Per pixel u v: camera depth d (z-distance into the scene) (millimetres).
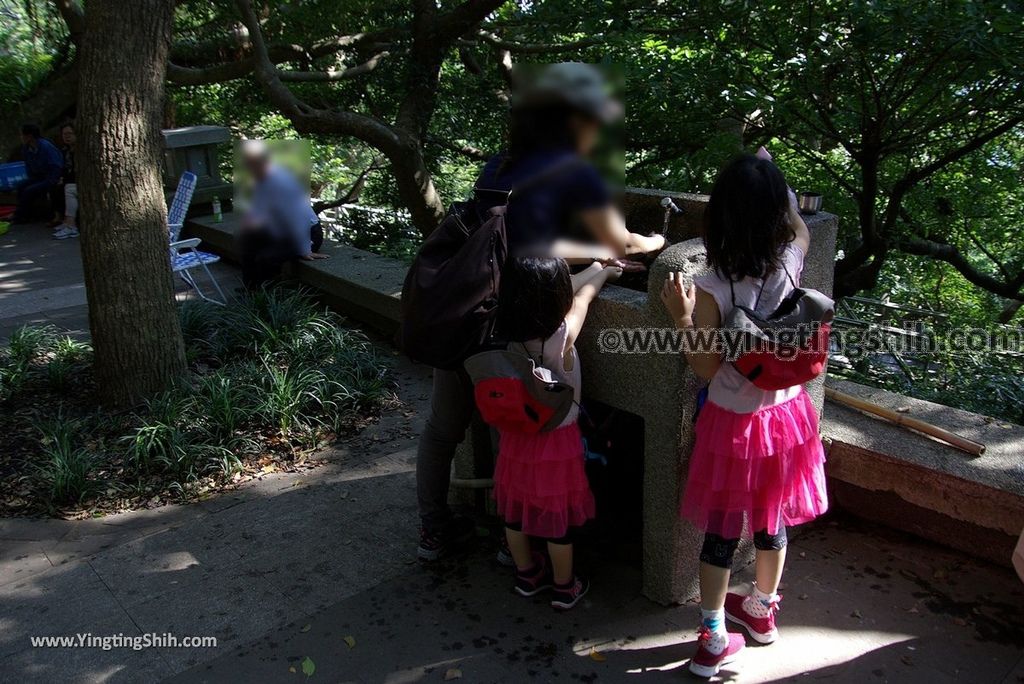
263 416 4043
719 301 2143
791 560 2963
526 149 2486
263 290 5660
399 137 8188
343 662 2508
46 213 10086
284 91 7754
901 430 3059
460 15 7895
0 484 3629
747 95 5953
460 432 2871
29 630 2721
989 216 8328
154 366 4301
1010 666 2406
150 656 2568
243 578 2971
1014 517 2623
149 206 4160
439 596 2826
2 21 12891
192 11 10367
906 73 5848
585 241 2590
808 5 5645
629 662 2469
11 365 4742
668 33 6340
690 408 2457
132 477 3689
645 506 2648
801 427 2312
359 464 3824
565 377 2488
